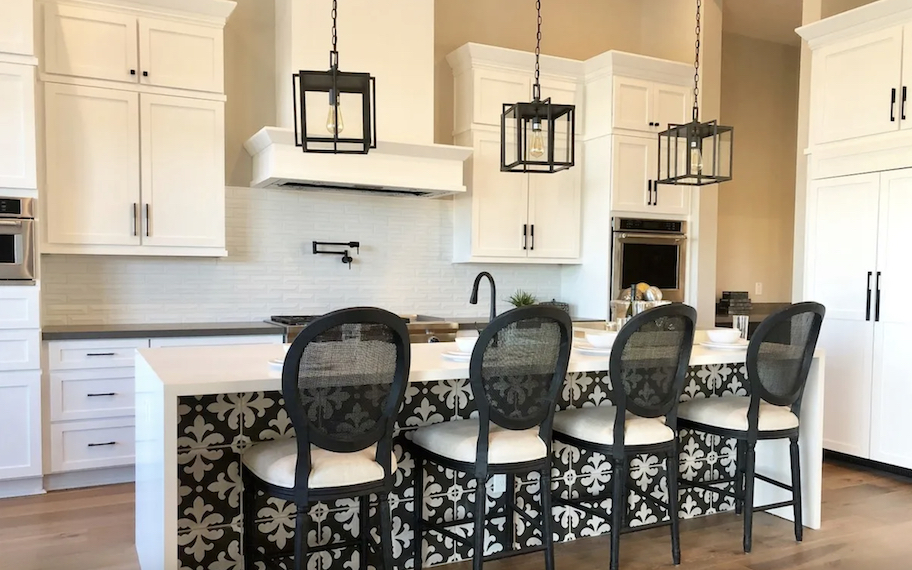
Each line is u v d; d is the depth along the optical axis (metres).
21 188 3.37
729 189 6.29
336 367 1.95
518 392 2.30
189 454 2.26
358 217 4.76
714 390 3.36
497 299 5.28
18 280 3.38
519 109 2.94
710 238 5.30
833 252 4.23
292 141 3.94
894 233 3.87
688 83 5.18
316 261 4.63
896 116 3.86
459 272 5.12
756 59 6.39
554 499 2.82
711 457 3.35
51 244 3.60
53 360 3.50
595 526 3.03
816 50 4.33
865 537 3.05
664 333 2.58
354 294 4.75
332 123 2.62
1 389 3.36
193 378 2.05
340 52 4.15
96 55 3.68
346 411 1.99
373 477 2.05
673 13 5.50
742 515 3.34
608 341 2.88
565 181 5.11
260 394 2.35
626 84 4.92
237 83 4.41
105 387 3.62
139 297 4.16
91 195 3.69
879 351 3.96
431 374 2.30
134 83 3.77
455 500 2.71
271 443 2.26
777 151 6.55
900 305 3.85
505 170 3.10
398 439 2.60
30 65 3.36
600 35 5.71
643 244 5.04
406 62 4.33
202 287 4.32
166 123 3.86
